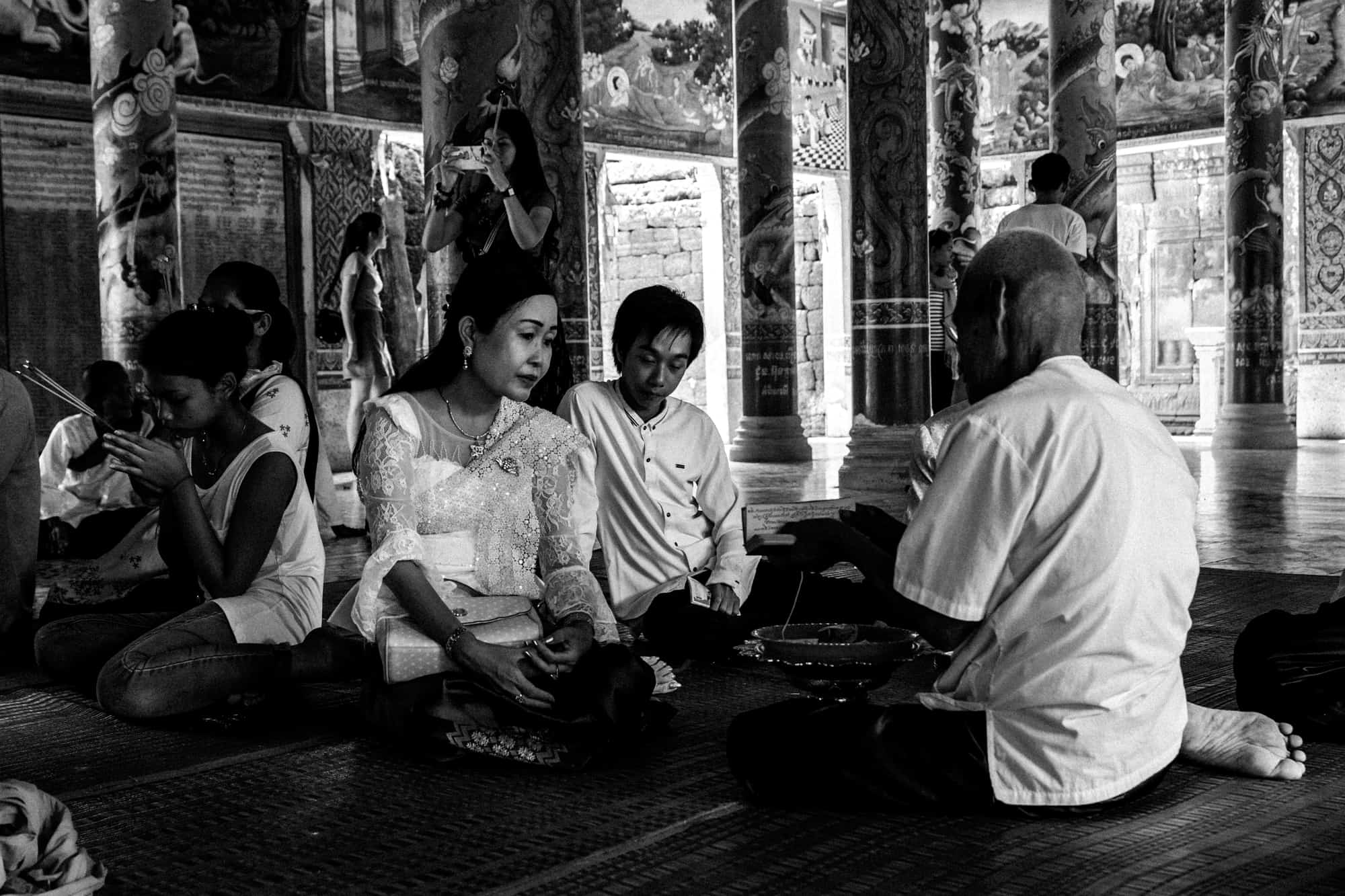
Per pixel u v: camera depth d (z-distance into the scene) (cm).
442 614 344
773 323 1513
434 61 757
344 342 1488
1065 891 246
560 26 917
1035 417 273
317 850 277
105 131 845
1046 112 1998
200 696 380
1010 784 283
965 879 254
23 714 407
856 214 1195
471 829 290
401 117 1530
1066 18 1323
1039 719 280
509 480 362
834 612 465
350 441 1492
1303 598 582
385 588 362
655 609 456
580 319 936
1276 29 1588
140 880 262
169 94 856
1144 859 262
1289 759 320
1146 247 2031
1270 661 356
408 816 300
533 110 913
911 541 281
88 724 393
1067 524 271
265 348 470
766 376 1523
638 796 313
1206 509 966
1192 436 1997
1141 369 2052
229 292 463
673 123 1814
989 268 291
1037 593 276
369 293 1495
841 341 2042
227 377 401
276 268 1434
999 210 2052
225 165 1395
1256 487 1134
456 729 340
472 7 746
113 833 290
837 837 280
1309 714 351
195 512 394
